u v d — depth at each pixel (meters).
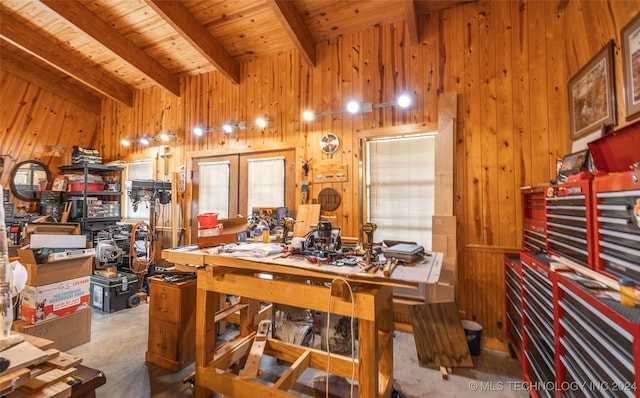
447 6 2.95
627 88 1.69
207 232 2.05
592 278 1.29
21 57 4.24
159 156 4.65
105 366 2.31
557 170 2.12
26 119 4.40
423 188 3.12
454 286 2.77
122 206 4.98
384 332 1.89
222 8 3.19
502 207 2.74
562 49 2.56
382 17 3.14
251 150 3.94
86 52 4.04
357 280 1.39
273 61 3.84
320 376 2.16
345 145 3.40
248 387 1.72
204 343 1.89
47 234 2.56
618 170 1.41
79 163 4.31
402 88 3.14
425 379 2.18
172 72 4.37
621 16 1.77
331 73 3.48
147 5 3.21
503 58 2.76
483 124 2.82
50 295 2.45
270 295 1.72
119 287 3.47
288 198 3.78
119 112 5.02
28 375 1.09
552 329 1.52
